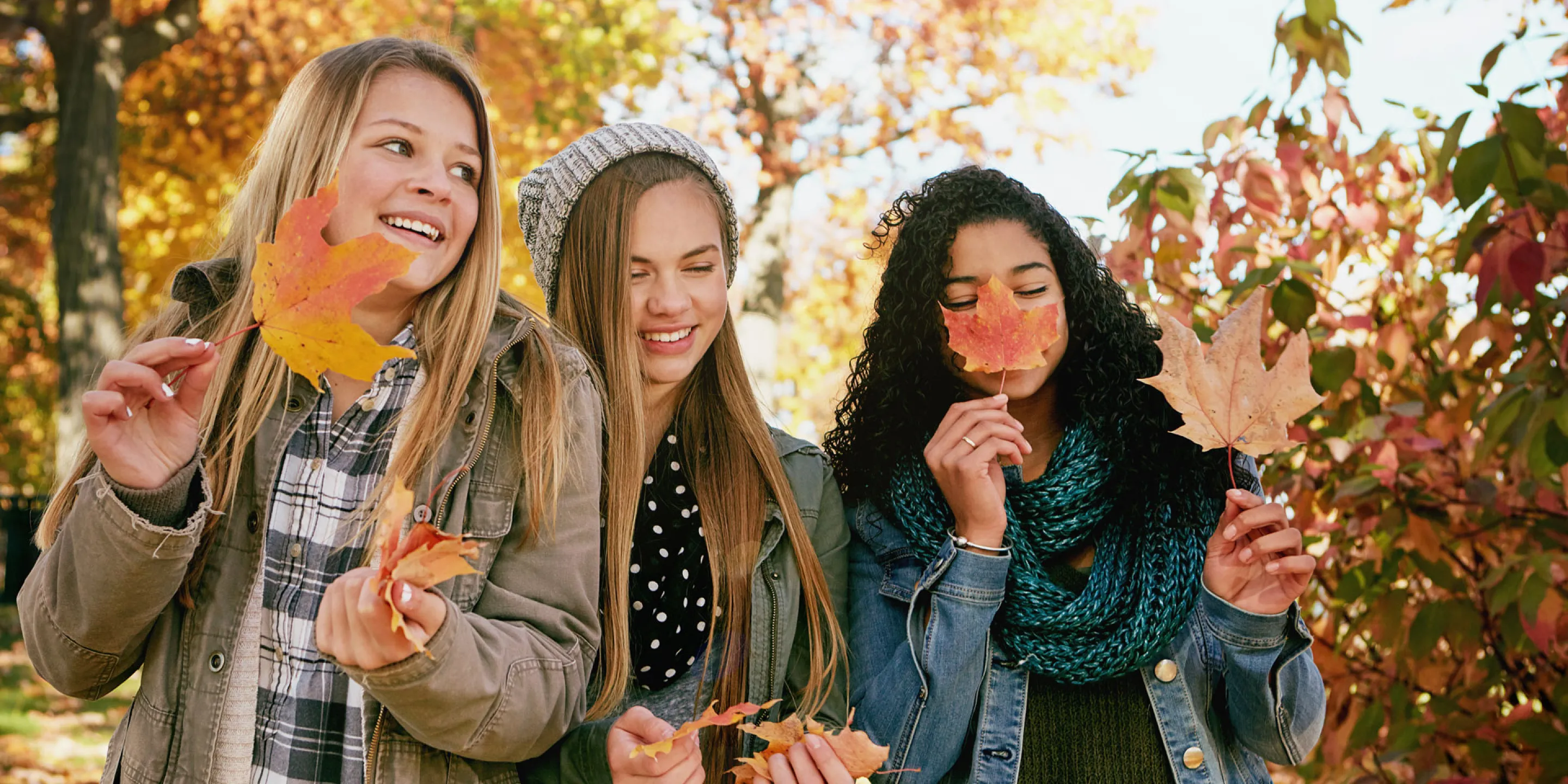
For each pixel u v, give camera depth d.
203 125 11.21
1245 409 1.42
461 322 1.50
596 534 1.51
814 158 10.29
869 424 1.90
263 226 1.47
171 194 11.52
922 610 1.71
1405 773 2.61
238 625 1.38
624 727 1.41
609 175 1.78
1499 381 2.19
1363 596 2.48
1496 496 2.26
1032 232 1.74
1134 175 2.44
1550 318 2.15
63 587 1.28
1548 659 2.35
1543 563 2.06
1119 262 2.47
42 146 12.80
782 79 9.87
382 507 1.39
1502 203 2.16
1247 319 1.42
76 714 6.27
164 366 1.19
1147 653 1.62
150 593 1.26
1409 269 2.55
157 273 11.48
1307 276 2.28
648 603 1.74
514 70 9.09
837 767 1.33
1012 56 10.82
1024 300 1.71
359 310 1.49
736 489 1.80
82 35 10.43
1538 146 1.98
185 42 11.03
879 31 10.47
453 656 1.19
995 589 1.64
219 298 1.49
